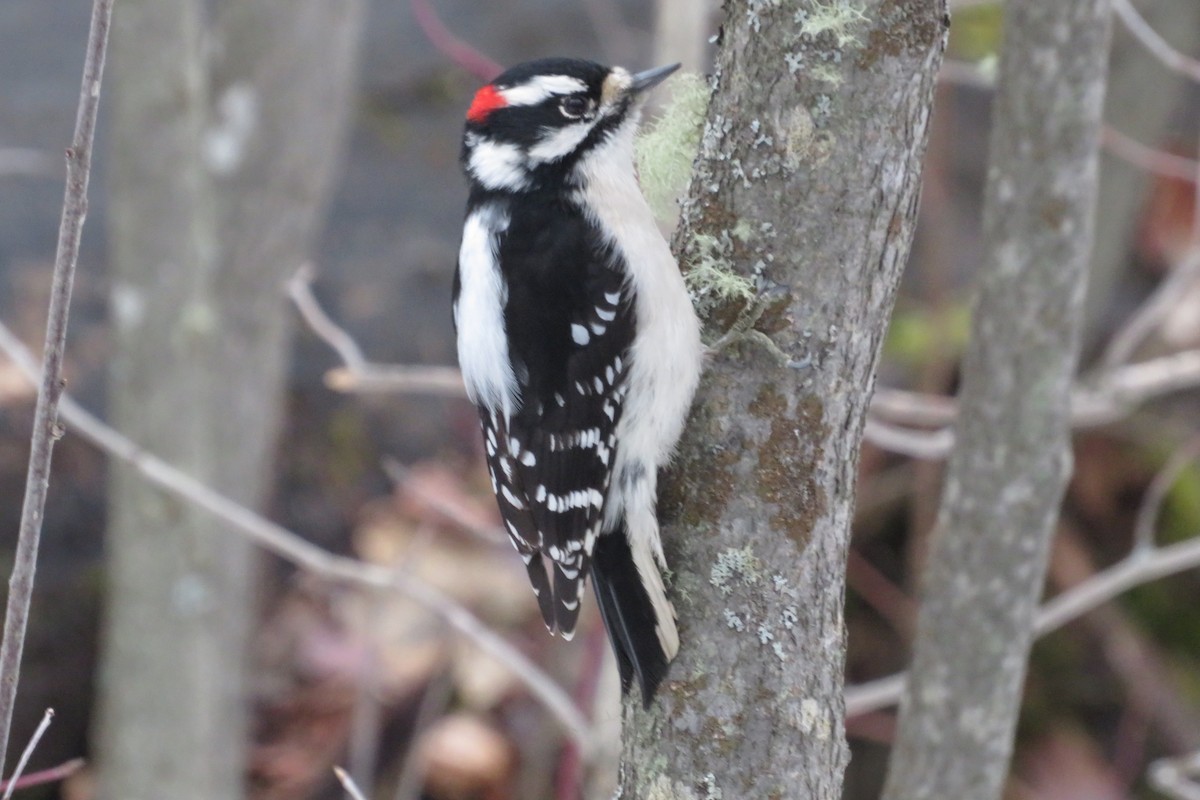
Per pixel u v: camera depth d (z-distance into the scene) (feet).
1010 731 24.06
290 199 33.04
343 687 38.73
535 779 37.76
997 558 23.11
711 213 18.48
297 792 37.88
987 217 22.48
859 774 41.70
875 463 42.29
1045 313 22.12
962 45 43.98
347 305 43.16
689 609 18.25
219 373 33.01
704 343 18.48
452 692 38.52
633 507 18.70
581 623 37.65
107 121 46.11
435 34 32.94
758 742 17.92
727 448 18.30
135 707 32.71
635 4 50.37
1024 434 22.58
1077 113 21.36
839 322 18.02
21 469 38.86
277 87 32.27
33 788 38.01
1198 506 42.83
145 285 30.50
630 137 22.40
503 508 22.09
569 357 20.76
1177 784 28.40
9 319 40.50
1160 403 44.14
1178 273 31.45
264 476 34.63
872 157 17.53
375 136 48.01
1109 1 21.13
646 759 18.35
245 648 34.19
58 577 38.37
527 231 21.62
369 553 39.52
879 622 42.47
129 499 31.71
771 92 17.74
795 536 18.16
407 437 41.83
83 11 51.49
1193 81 48.80
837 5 17.20
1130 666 42.24
